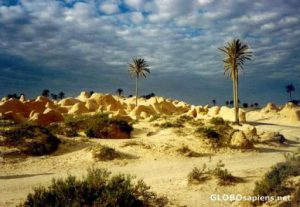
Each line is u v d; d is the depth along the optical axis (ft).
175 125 106.83
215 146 82.89
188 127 106.01
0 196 42.86
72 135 84.07
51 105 163.02
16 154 64.85
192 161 69.10
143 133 100.73
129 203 34.06
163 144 79.92
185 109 236.84
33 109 154.40
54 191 34.73
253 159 73.31
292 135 137.08
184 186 46.44
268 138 103.71
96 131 88.38
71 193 34.14
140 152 72.95
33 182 50.39
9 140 68.23
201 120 126.82
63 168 59.93
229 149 82.64
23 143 68.23
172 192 43.75
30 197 34.83
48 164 61.82
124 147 75.92
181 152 74.43
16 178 52.70
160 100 238.89
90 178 36.73
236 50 167.73
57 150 70.69
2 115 103.76
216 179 47.70
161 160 68.44
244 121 179.52
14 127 75.72
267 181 39.06
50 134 73.46
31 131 72.84
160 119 129.18
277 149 91.45
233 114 181.06
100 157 66.18
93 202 32.83
